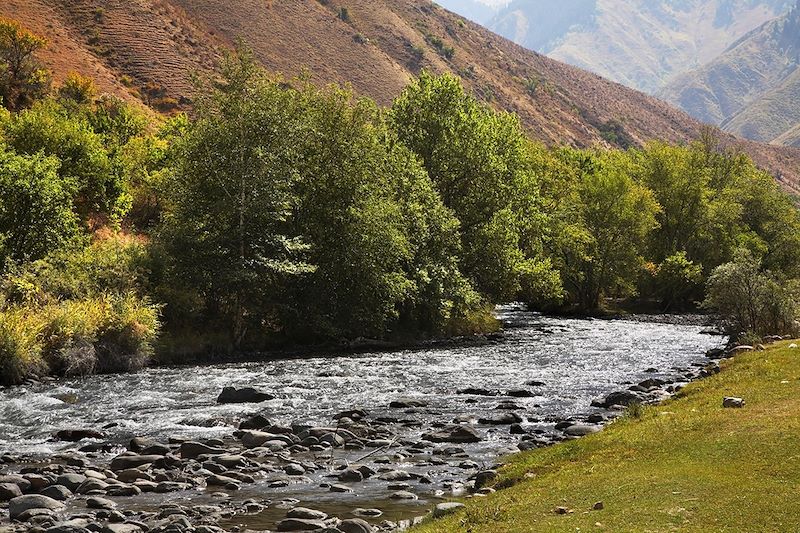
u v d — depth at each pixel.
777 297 34.91
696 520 9.76
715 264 85.06
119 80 121.81
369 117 46.97
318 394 27.47
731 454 12.84
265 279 41.84
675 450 13.69
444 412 23.94
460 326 50.84
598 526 9.92
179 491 15.52
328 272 43.91
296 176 42.16
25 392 27.78
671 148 89.62
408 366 35.03
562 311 72.69
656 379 28.62
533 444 18.86
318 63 184.12
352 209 43.38
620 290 84.25
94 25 132.50
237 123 40.84
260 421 21.97
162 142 72.19
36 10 127.06
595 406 24.39
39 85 95.00
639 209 75.38
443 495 14.80
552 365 35.00
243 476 16.53
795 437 13.20
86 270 37.69
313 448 19.33
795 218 95.25
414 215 47.69
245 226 41.38
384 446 19.55
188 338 38.72
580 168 92.62
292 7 199.25
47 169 42.16
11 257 37.81
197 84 41.75
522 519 10.84
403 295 45.31
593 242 71.75
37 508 13.85
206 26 165.38
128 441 20.28
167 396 27.16
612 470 13.09
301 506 14.30
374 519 13.31
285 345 43.09
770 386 18.50
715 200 88.38
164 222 44.31
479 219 54.31
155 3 148.25
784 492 10.50
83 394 27.45
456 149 54.88
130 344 34.50
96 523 12.76
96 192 54.44
